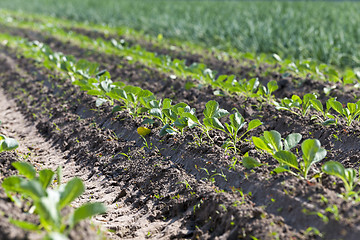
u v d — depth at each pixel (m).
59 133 6.00
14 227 2.74
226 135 5.03
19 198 3.30
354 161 4.06
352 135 4.44
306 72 7.88
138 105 6.04
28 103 7.69
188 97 6.95
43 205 2.56
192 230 3.45
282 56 11.26
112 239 3.46
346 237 2.76
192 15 18.61
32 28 17.00
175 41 13.40
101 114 6.08
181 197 3.86
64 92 7.53
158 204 3.91
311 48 11.34
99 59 10.49
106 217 3.92
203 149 4.42
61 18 22.91
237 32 14.08
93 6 25.05
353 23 13.91
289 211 3.18
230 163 4.06
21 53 11.94
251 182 3.67
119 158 4.90
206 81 7.32
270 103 6.10
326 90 6.19
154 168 4.43
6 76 9.76
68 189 2.84
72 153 5.42
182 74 7.93
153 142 4.97
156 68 9.11
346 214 2.92
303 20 15.16
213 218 3.40
